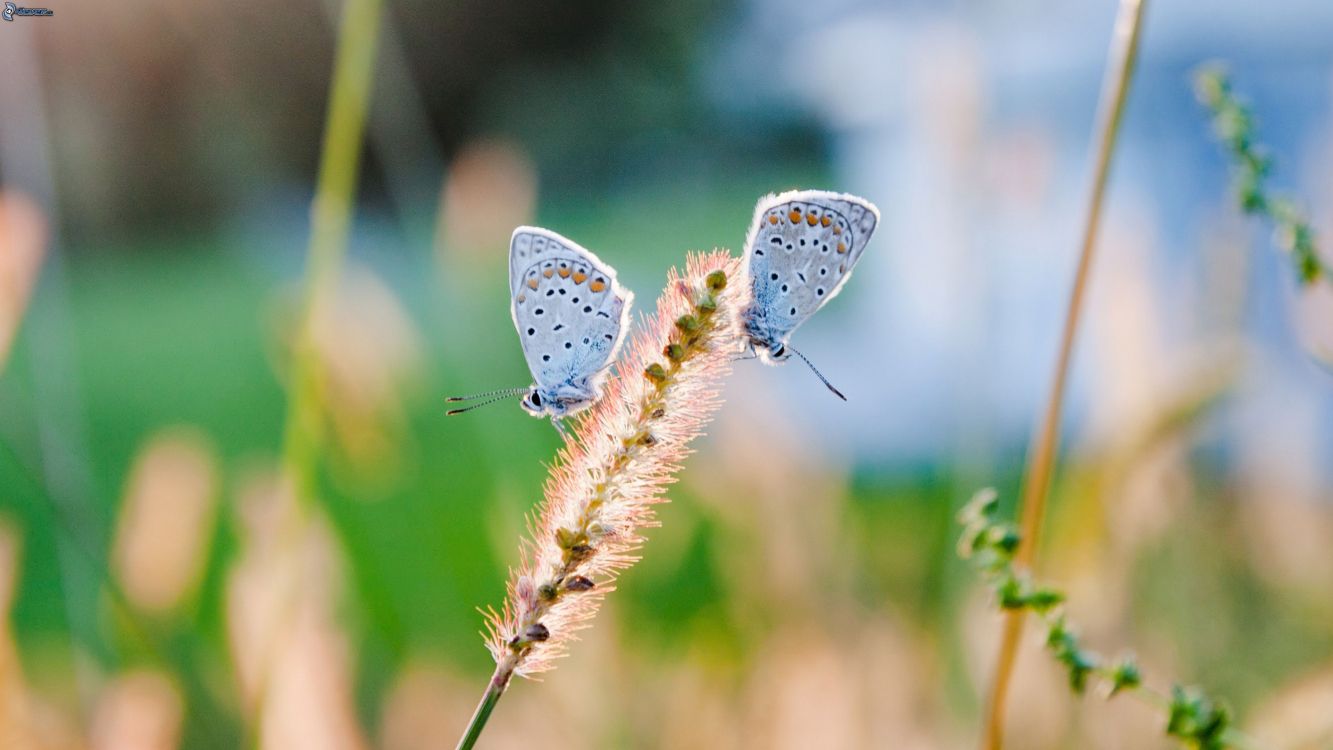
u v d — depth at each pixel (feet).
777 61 9.90
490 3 10.10
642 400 1.24
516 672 1.23
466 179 1.62
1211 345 1.46
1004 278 1.57
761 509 1.55
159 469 1.47
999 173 1.56
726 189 9.43
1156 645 1.49
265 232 2.75
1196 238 1.53
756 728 1.48
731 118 10.05
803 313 1.36
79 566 1.46
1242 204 1.36
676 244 8.10
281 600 1.41
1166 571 1.50
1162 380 1.45
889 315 2.57
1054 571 1.47
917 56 1.59
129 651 1.45
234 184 2.40
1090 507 1.47
